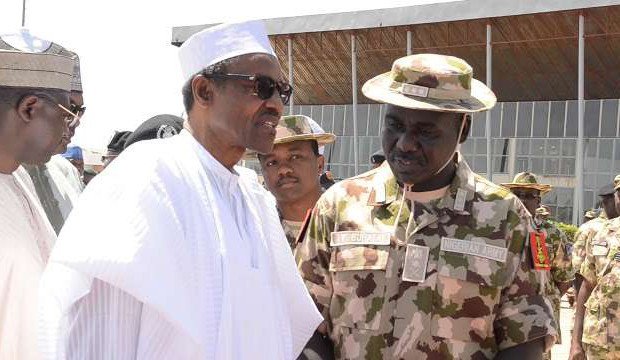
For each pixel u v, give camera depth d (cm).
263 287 212
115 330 187
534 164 2848
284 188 393
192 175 201
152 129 338
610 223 632
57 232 295
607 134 2723
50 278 184
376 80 286
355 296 273
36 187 295
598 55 2777
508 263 269
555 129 2811
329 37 2808
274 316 217
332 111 3247
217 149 213
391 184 283
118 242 181
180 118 353
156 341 187
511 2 2317
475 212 272
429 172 264
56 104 237
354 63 2648
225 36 207
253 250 216
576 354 643
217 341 191
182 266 189
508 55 2917
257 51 209
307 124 390
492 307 265
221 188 212
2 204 230
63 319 182
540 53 2844
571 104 2777
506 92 3425
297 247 299
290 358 226
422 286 266
